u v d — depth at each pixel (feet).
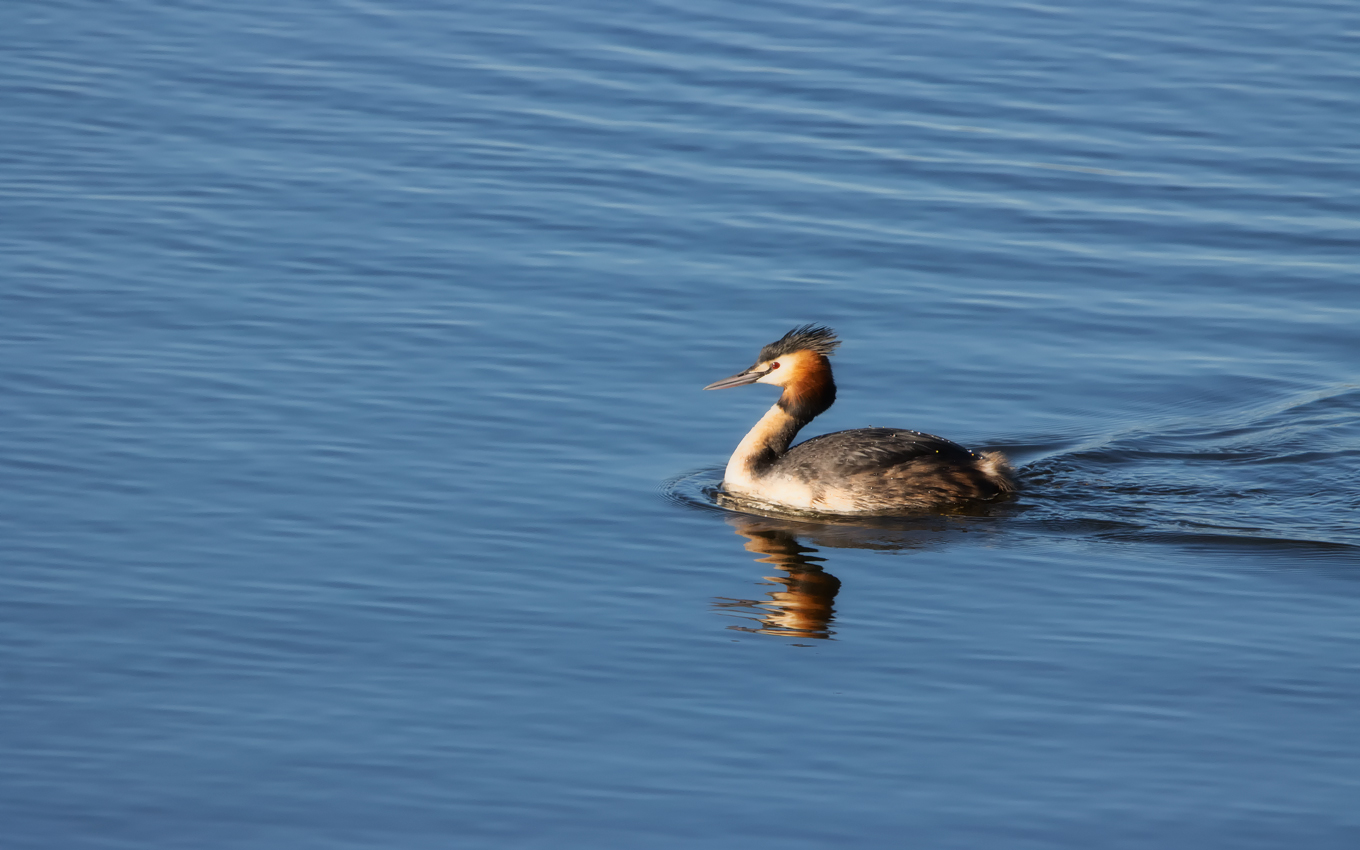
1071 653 42.27
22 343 60.23
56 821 35.09
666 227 73.00
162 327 62.23
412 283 67.10
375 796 36.14
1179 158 81.00
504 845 34.60
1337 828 35.12
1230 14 101.40
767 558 47.96
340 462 52.80
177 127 82.28
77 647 41.70
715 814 35.65
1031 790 36.50
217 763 37.17
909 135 83.15
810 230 72.84
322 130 82.58
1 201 72.95
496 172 78.33
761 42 95.50
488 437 55.16
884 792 36.47
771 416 53.57
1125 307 66.44
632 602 45.03
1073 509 51.08
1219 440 55.83
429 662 41.57
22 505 49.11
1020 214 74.79
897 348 62.75
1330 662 41.68
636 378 60.08
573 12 99.86
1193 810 35.78
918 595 45.60
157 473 51.55
